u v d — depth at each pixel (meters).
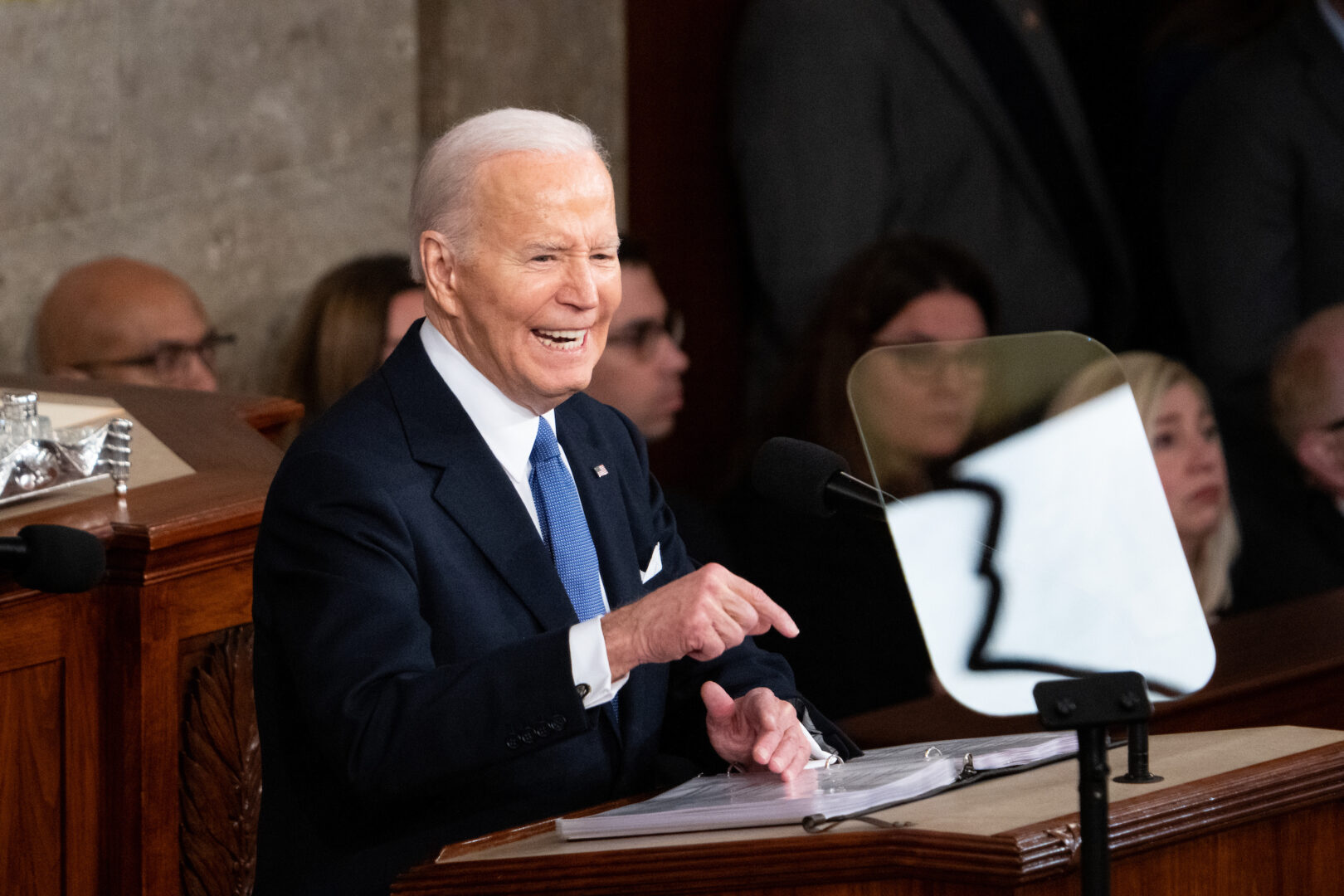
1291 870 6.02
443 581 7.31
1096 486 6.60
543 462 7.84
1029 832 5.30
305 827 7.37
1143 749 5.97
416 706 6.73
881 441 6.59
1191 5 19.56
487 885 5.75
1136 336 20.12
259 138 16.92
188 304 15.23
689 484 19.00
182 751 8.34
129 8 15.88
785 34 18.62
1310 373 18.95
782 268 18.78
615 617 6.78
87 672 7.96
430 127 18.25
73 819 7.95
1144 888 5.69
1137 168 19.92
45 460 8.50
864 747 11.90
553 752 7.45
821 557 13.61
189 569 8.22
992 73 19.14
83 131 15.66
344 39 17.48
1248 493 19.11
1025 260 19.47
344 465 7.29
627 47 18.92
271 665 7.37
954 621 6.43
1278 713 12.78
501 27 18.41
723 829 5.92
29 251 15.40
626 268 15.68
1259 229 19.67
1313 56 19.36
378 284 15.66
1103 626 6.47
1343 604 14.86
